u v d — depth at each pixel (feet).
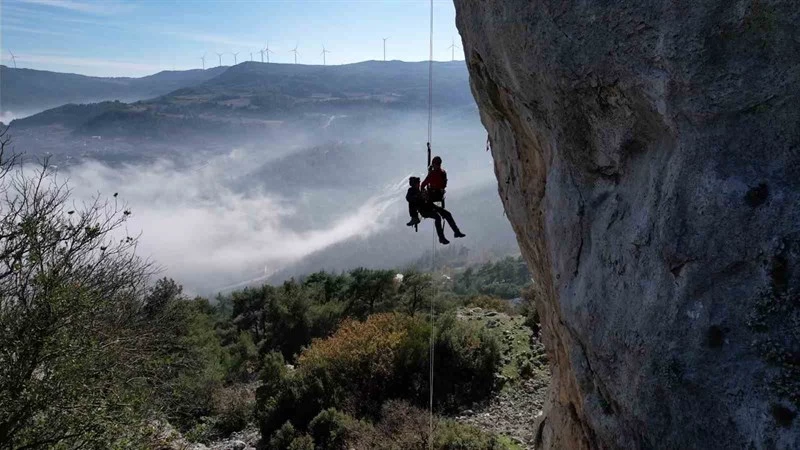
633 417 12.09
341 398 52.26
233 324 103.19
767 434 9.46
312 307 88.07
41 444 26.55
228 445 48.91
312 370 55.88
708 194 11.45
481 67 21.70
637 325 12.45
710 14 11.51
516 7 16.49
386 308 86.74
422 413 47.65
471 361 56.90
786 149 10.70
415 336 58.90
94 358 28.30
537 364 58.70
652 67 12.69
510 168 23.72
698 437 10.55
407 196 27.76
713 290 11.03
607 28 13.61
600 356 13.58
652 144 13.71
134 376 32.81
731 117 11.47
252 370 74.18
